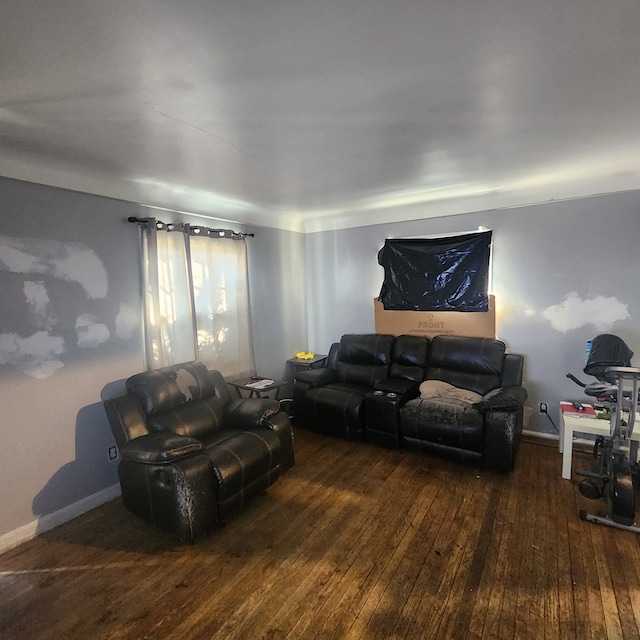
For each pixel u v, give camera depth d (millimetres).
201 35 1175
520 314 3588
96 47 1224
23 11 1033
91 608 1787
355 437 3527
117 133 1944
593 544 2111
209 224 3572
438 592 1818
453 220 3852
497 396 2979
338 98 1622
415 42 1246
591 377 3322
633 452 2389
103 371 2719
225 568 2014
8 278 2232
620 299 3164
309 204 3857
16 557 2146
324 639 1601
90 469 2641
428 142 2180
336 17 1106
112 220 2766
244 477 2387
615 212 3119
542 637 1581
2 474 2223
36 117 1748
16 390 2273
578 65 1408
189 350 3248
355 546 2150
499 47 1288
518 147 2301
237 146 2162
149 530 2371
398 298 4191
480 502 2537
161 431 2514
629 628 1612
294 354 4742
